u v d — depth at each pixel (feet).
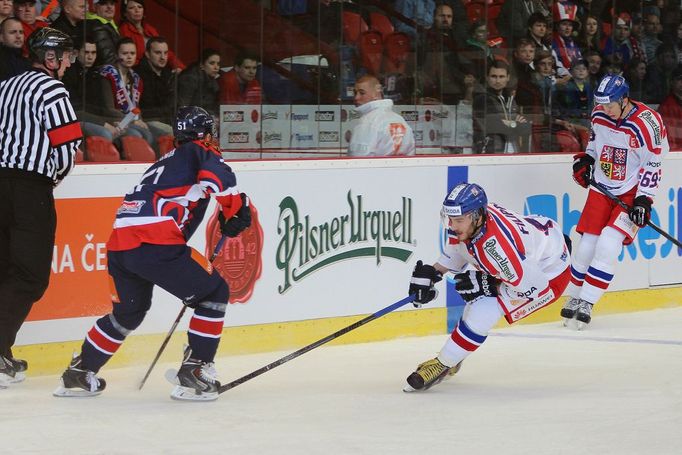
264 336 59.47
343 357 58.90
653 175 65.92
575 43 73.05
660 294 75.87
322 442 41.24
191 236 52.06
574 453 40.14
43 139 49.65
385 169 63.41
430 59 66.49
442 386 51.93
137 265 46.34
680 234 76.79
